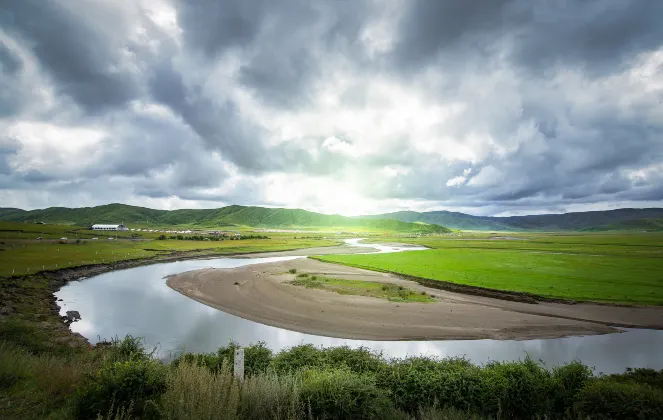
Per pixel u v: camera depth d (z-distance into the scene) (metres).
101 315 35.97
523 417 12.02
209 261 92.31
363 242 199.75
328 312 36.81
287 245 152.75
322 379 10.45
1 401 9.28
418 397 12.61
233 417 8.22
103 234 170.25
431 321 33.56
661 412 10.38
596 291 44.75
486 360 23.89
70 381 10.90
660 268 63.84
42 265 63.75
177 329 31.08
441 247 137.38
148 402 8.51
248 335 29.53
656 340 28.69
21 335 20.12
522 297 42.81
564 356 25.05
